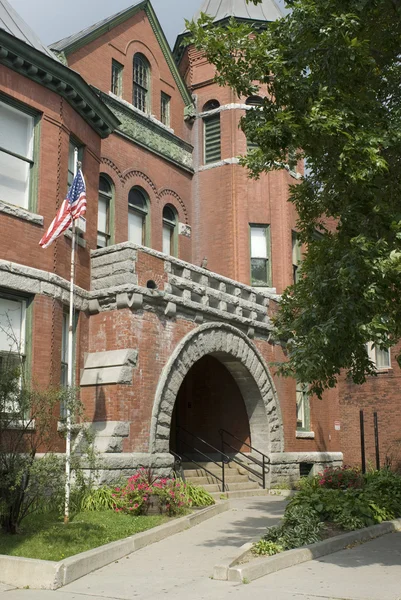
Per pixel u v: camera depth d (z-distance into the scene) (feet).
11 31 47.85
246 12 80.84
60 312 46.21
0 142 45.03
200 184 77.10
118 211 65.41
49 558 29.07
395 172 35.78
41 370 43.47
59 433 42.19
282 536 32.83
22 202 46.03
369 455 83.20
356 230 32.35
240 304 62.54
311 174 39.91
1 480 31.96
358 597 24.11
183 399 71.00
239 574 26.99
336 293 31.63
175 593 25.34
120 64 69.05
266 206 75.15
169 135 74.08
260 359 65.05
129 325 48.55
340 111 31.01
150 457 47.42
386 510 43.47
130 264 49.62
